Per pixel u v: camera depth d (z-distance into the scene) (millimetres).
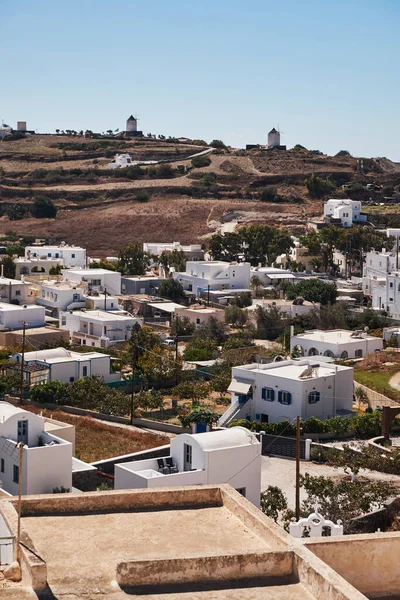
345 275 151375
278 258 159750
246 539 13672
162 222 199875
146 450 56844
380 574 13016
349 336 94125
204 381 83375
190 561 11906
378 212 198875
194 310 114125
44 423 51625
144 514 14633
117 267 149500
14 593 11398
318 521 33156
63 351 83875
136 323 102688
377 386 78625
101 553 13047
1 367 81500
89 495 14719
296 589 11812
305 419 67312
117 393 74750
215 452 43656
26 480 45219
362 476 55875
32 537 13531
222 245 158250
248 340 103500
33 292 121625
